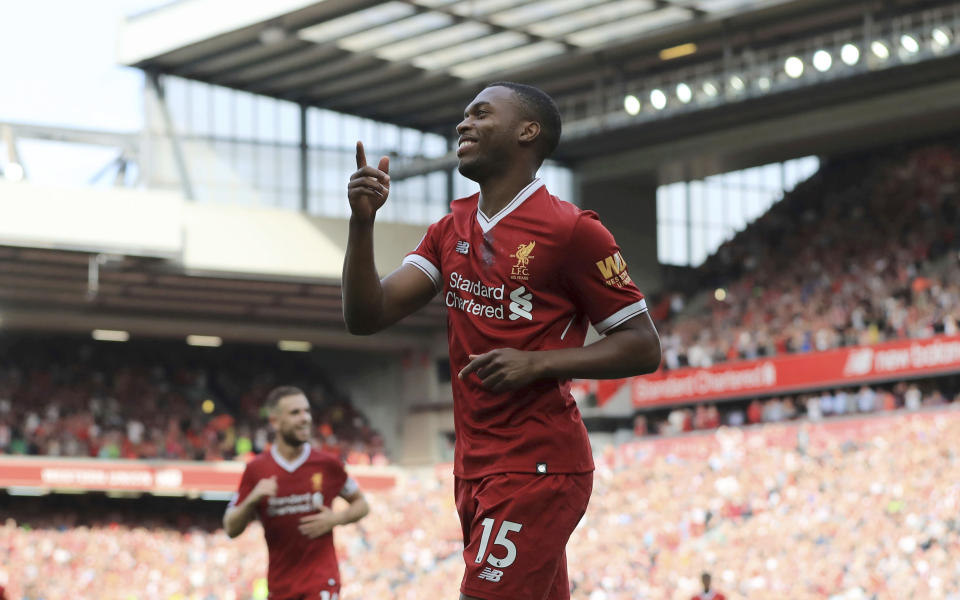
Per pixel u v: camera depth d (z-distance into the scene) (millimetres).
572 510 3506
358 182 3416
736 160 33969
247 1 28594
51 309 34125
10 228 27953
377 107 33906
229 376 39188
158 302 34375
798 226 36000
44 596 27719
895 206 34125
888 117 30266
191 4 29688
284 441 7672
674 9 27562
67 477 31844
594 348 3430
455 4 26984
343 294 3568
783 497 25469
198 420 36375
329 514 7562
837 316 30891
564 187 36219
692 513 26125
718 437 29531
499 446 3496
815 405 29328
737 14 27656
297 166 33094
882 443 26109
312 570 7637
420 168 33000
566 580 3631
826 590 20625
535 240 3459
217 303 34688
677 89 29656
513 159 3535
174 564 30562
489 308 3512
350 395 40719
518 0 26672
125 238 29109
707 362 32156
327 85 32500
